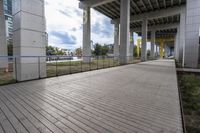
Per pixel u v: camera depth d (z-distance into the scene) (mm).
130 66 12836
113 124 2369
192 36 11727
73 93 4156
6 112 2775
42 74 6508
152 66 12969
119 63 16562
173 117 2650
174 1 22328
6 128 2189
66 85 5141
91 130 2178
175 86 5117
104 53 45281
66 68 10859
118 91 4430
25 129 2172
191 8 11602
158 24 34812
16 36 5797
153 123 2418
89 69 10164
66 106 3145
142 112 2865
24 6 5559
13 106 3092
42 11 6375
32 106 3111
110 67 11836
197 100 4680
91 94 4082
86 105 3225
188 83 7262
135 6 23609
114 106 3178
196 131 2713
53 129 2188
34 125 2295
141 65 14094
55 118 2557
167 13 24359
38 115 2664
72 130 2170
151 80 6215
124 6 17188
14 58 5910
